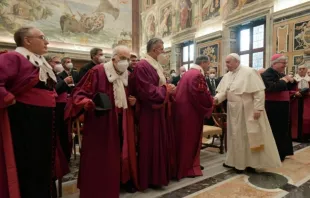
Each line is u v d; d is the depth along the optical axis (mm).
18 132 1690
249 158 3123
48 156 1836
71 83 3131
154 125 2650
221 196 2465
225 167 3414
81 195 2193
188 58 11711
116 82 2326
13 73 1606
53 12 13000
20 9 12016
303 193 2514
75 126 3553
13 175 1629
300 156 3854
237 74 3254
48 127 1827
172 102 3123
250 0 7891
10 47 11688
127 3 15477
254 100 3070
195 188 2688
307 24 6258
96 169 2170
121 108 2418
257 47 8156
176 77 7883
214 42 9555
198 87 2934
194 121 3035
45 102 1792
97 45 14367
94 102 2055
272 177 2980
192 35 10828
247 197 2438
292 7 6598
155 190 2654
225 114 4012
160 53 2781
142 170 2617
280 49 6988
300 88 4930
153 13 14219
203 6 10242
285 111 3584
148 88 2508
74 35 13648
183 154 3000
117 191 2238
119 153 2285
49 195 1870
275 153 3146
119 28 15164
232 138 3205
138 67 2602
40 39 1778
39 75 1738
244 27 8602
